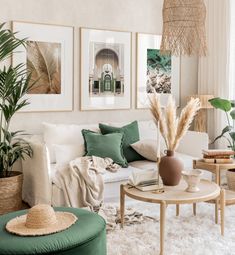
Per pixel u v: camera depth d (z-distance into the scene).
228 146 5.23
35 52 4.64
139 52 5.40
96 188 3.79
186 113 3.09
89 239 2.18
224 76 5.54
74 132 4.56
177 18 3.76
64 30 4.81
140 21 5.38
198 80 5.95
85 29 4.95
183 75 5.86
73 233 2.20
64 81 4.87
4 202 3.83
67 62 4.87
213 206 3.98
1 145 3.86
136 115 5.48
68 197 3.70
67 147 4.32
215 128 5.73
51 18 4.73
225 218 3.62
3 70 4.05
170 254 2.81
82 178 3.79
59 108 4.86
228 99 5.51
